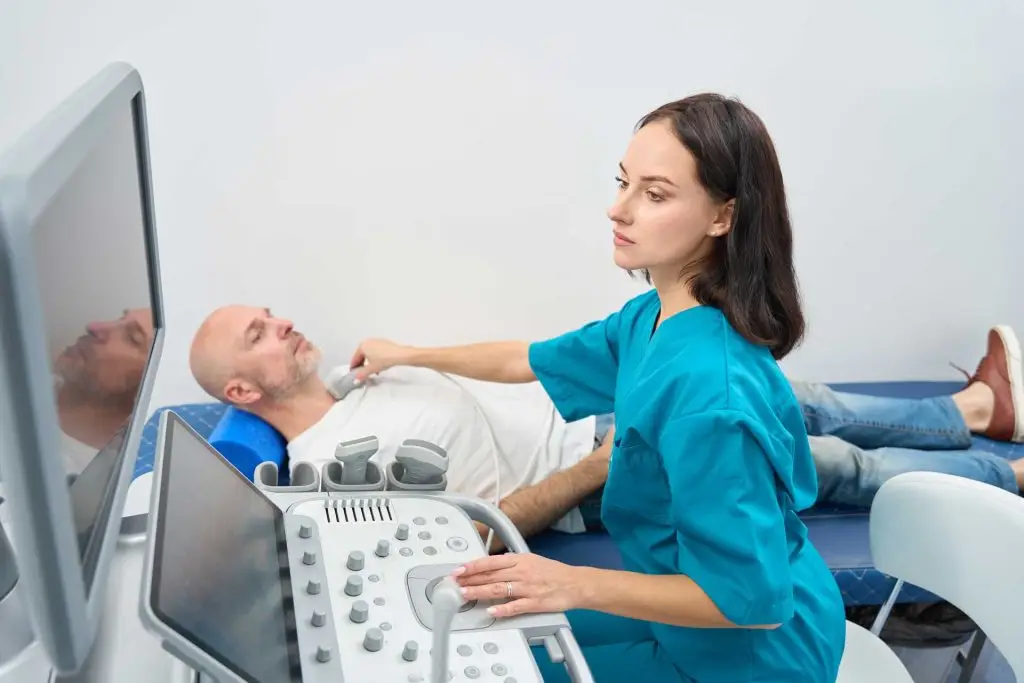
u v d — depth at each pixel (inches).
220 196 68.1
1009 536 39.7
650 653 42.9
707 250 39.1
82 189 23.5
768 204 36.9
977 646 57.1
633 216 37.6
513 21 68.6
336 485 40.4
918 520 44.2
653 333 44.3
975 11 77.5
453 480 59.2
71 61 62.8
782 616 35.4
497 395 64.9
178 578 24.1
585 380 52.8
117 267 28.6
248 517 32.7
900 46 77.2
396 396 61.2
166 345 71.1
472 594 32.9
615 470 40.8
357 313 73.8
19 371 16.5
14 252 16.1
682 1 71.3
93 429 24.3
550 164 73.2
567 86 71.4
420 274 73.9
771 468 36.0
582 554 57.1
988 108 81.0
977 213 84.6
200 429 61.8
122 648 28.8
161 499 26.1
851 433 68.9
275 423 59.6
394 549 35.8
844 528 61.3
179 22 63.3
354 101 67.9
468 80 69.4
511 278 75.9
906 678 44.8
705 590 35.3
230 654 24.1
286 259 70.9
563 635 32.6
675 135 36.2
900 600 56.8
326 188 69.7
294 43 65.5
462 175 71.8
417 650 30.0
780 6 73.5
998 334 74.2
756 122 36.8
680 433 35.4
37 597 18.8
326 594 32.2
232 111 66.1
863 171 80.7
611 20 70.5
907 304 86.7
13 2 60.7
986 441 73.2
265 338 56.9
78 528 21.4
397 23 66.7
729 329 38.2
